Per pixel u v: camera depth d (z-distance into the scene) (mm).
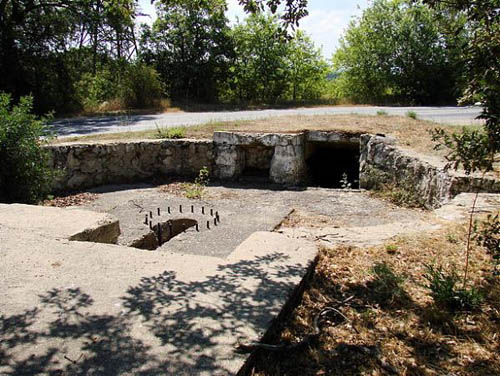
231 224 6172
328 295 3164
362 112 13914
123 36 19875
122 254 3432
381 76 21781
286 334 2555
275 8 3732
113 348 2225
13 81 16031
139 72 18750
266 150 9461
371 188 8438
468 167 2479
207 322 2453
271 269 3152
